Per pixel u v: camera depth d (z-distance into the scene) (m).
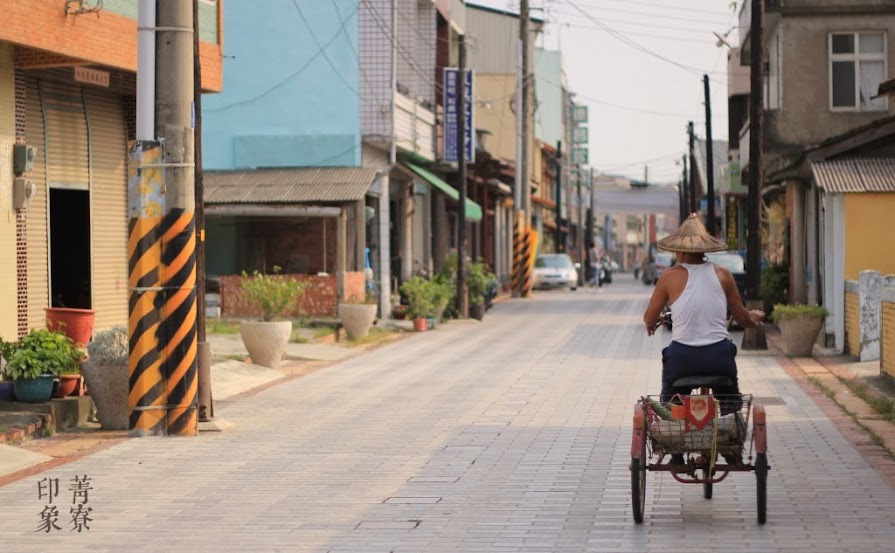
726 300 12.80
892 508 12.71
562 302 60.56
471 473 15.06
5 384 19.48
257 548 11.44
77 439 18.38
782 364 28.59
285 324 28.08
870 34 43.50
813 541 11.30
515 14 89.50
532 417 19.92
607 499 13.40
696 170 102.12
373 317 37.09
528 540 11.50
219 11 28.67
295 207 41.12
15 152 23.09
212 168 44.84
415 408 21.39
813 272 37.34
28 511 13.33
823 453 16.11
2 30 20.58
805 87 43.72
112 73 25.81
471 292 47.59
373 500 13.56
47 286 24.69
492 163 63.00
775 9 43.53
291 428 19.33
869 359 28.02
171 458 16.66
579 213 110.81
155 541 11.83
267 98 44.56
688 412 11.93
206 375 19.50
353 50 44.22
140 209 18.69
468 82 53.06
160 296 18.69
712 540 11.41
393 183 51.16
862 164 32.03
